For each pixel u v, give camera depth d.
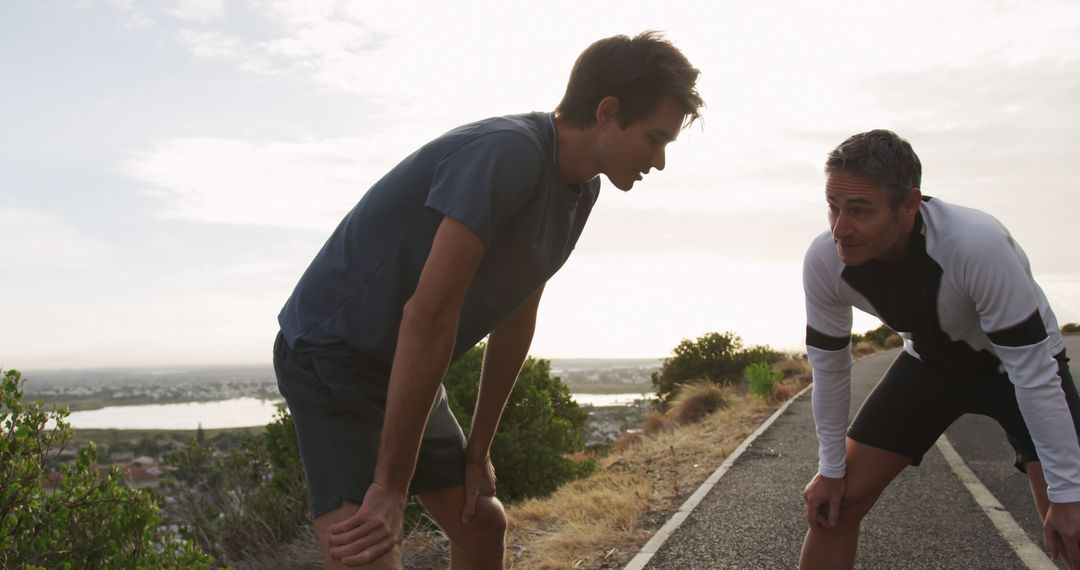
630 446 10.70
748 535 4.48
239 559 5.91
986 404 2.46
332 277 1.95
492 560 2.44
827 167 2.22
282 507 6.36
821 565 2.64
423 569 4.89
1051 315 2.36
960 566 3.76
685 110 1.93
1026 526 4.48
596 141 1.95
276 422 7.23
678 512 5.16
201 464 6.39
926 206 2.29
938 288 2.24
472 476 2.33
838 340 2.55
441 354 1.75
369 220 1.92
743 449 7.83
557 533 4.99
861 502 2.58
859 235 2.17
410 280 1.90
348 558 1.74
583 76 1.92
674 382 20.14
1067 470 2.16
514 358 2.38
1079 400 2.32
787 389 13.41
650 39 1.91
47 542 3.34
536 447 8.30
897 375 2.58
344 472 1.87
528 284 2.06
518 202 1.85
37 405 3.44
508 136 1.83
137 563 3.62
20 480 3.25
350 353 1.92
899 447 2.53
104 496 3.57
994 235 2.16
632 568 3.99
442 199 1.76
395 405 1.74
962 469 6.12
